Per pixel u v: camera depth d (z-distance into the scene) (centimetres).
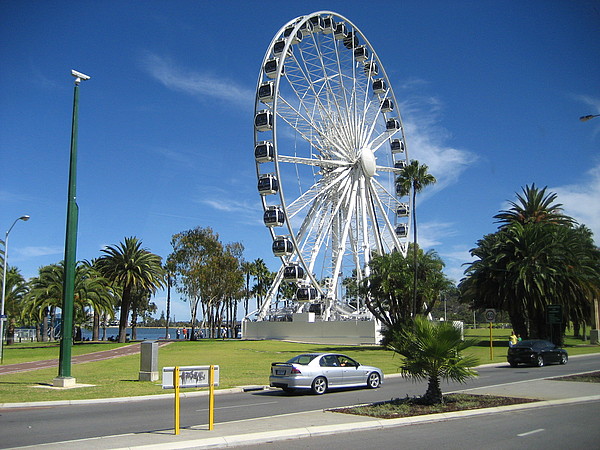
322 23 5941
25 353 5097
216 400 1959
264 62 5416
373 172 6097
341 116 5988
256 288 10931
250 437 1173
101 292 6706
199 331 9125
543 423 1354
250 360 3834
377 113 6544
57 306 6494
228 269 8681
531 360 3166
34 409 1725
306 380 2033
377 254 5591
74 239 2303
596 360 3716
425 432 1255
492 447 1091
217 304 9450
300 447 1112
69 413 1628
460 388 2134
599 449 1069
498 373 2841
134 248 7175
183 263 8838
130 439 1184
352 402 1817
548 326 5250
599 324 7119
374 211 6259
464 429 1284
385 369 3145
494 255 5303
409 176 4941
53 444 1130
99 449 1072
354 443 1146
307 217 5975
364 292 5344
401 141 6806
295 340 6962
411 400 1666
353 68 6369
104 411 1672
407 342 1661
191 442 1129
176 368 1254
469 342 1627
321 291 6038
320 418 1432
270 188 5328
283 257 5875
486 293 5453
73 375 2730
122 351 5219
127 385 2286
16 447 1107
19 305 7275
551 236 5125
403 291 5009
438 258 5178
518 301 5128
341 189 5981
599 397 1753
